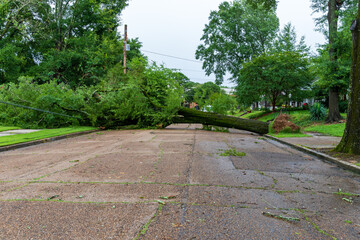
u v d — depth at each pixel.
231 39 36.25
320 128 14.99
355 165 5.26
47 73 26.00
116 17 33.97
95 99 15.08
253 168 5.23
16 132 11.73
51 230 2.38
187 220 2.62
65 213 2.77
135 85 14.76
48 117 13.92
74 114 15.32
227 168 5.15
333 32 16.92
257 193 3.57
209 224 2.54
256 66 25.34
